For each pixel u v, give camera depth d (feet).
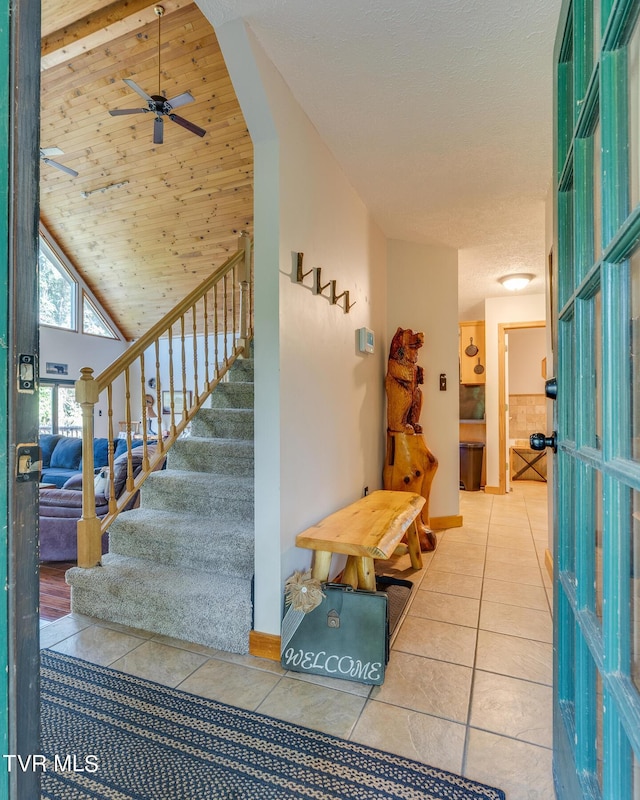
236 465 9.94
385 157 8.21
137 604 7.20
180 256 22.47
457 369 13.37
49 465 18.58
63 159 18.79
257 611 6.50
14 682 1.84
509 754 4.60
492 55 5.73
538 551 11.18
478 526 13.61
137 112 12.42
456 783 4.23
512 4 4.94
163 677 5.92
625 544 2.22
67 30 13.47
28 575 1.91
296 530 6.87
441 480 13.32
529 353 23.07
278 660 6.32
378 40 5.53
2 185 1.83
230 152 16.69
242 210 18.89
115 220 21.72
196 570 7.88
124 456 11.14
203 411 11.29
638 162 2.10
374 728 4.98
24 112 1.92
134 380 29.55
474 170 8.63
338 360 8.68
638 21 2.05
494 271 14.92
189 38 13.23
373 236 11.06
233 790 4.16
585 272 2.94
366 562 6.81
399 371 11.54
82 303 27.30
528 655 6.46
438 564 10.25
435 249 12.94
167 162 17.80
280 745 4.71
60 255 25.27
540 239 12.23
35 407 1.95
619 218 2.25
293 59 5.89
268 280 6.35
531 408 23.02
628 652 2.18
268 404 6.38
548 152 7.98
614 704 2.19
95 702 5.39
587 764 2.83
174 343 27.58
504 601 8.27
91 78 15.28
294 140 6.68
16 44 1.89
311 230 7.34
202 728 4.95
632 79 2.13
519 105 6.73
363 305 10.28
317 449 7.69
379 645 5.80
